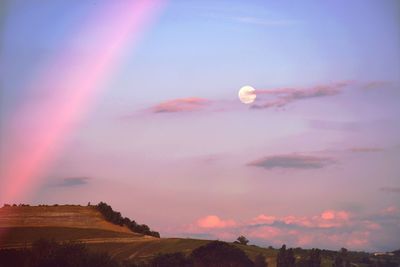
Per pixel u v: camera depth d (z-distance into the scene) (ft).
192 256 349.82
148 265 349.61
